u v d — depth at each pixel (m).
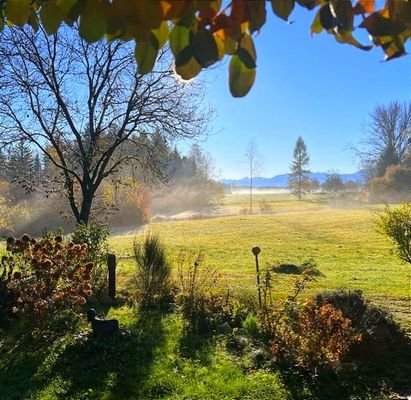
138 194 35.09
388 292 11.45
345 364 5.77
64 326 7.30
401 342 6.55
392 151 55.41
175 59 0.75
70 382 5.48
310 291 11.09
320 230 30.64
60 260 7.57
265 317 7.21
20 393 5.18
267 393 5.27
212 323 7.60
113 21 0.74
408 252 10.11
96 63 11.03
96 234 10.23
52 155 12.93
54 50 10.67
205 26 0.73
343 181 69.88
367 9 0.77
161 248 9.79
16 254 7.99
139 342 6.74
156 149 12.12
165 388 5.37
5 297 7.62
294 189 85.12
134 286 10.34
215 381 5.54
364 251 21.53
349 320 6.27
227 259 18.53
